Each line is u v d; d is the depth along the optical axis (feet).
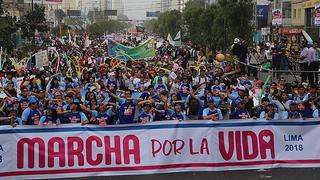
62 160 32.65
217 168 34.06
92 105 42.52
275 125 34.58
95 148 33.01
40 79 61.52
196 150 33.96
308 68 64.85
